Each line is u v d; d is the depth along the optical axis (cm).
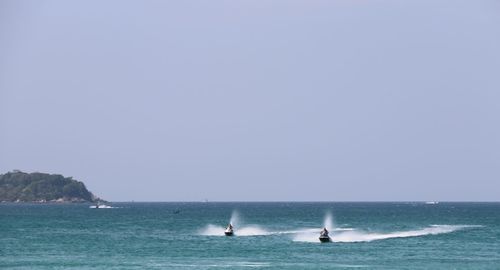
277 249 18112
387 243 19925
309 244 19562
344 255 16662
